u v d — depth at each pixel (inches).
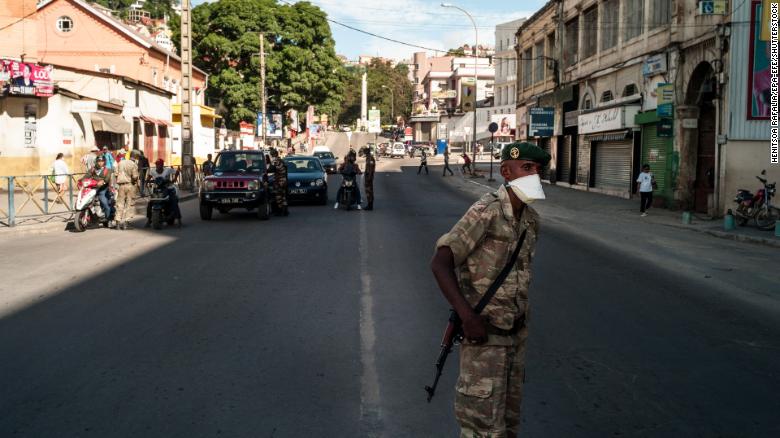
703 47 775.1
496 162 2613.2
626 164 1053.2
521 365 131.3
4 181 971.3
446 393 197.2
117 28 1593.3
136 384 201.6
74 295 321.1
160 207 598.5
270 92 2208.4
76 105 1056.8
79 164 1078.4
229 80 2078.0
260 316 283.7
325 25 2220.7
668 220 743.7
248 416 178.5
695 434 172.2
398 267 406.0
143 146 1368.1
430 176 1694.1
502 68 2984.7
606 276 390.9
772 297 344.2
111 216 615.8
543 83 1541.6
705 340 259.6
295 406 185.9
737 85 717.9
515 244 124.3
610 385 207.2
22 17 1121.4
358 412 182.4
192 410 182.1
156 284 348.2
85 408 183.0
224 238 538.0
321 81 2202.3
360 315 287.4
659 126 856.3
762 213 644.7
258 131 2015.3
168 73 1763.0
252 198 669.3
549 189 1268.5
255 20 2103.8
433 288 344.8
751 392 203.2
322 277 371.9
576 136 1295.5
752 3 704.4
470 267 125.0
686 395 199.8
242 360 225.1
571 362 229.1
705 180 816.9
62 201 690.8
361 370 216.4
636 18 995.3
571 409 187.6
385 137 4443.9
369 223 655.1
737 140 722.2
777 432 174.1
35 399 189.5
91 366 217.6
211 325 268.5
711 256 487.2
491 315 122.5
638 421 179.9
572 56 1339.8
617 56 1072.8
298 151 2918.3
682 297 338.0
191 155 1062.4
